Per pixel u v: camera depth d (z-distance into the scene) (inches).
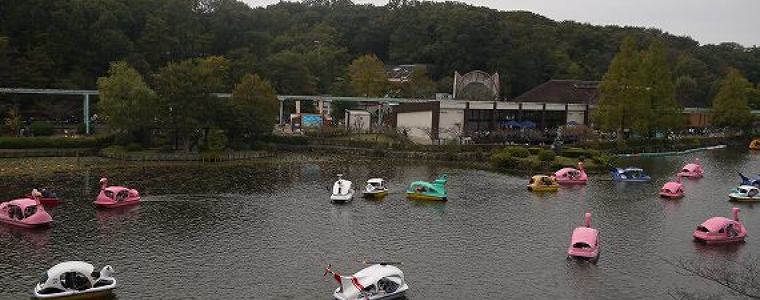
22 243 1744.6
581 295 1451.8
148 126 3513.8
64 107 4468.5
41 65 4407.0
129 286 1438.2
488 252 1761.8
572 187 2844.5
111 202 2177.7
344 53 7249.0
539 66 7062.0
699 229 1929.1
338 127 4402.1
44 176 2765.7
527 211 2289.6
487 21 7121.1
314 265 1616.6
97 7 4926.2
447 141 3885.3
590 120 4854.8
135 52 5002.5
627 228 2075.5
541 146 3922.2
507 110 4547.2
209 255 1679.4
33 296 1352.1
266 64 5693.9
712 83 7416.3
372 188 2482.8
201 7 6624.0
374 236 1903.3
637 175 3053.6
